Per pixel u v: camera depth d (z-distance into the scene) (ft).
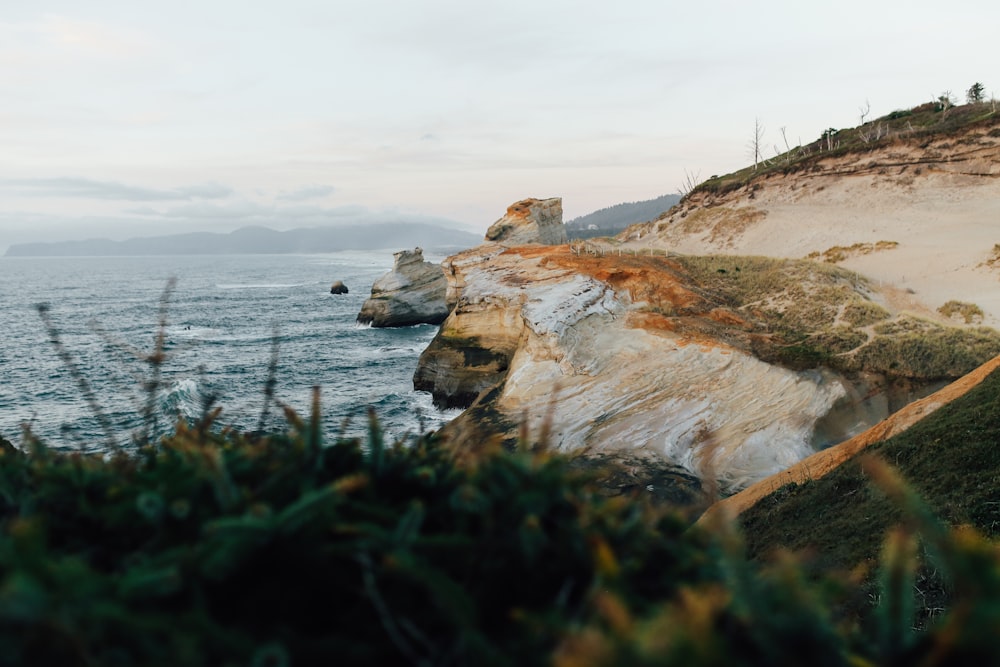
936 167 211.41
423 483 7.58
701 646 4.00
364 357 185.68
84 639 3.88
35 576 4.20
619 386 97.40
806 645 4.81
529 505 6.40
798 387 93.25
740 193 260.21
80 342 201.77
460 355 133.80
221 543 5.30
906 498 5.46
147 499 6.05
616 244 229.86
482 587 5.83
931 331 104.37
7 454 8.77
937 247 160.66
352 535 6.12
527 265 149.18
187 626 4.53
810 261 154.10
